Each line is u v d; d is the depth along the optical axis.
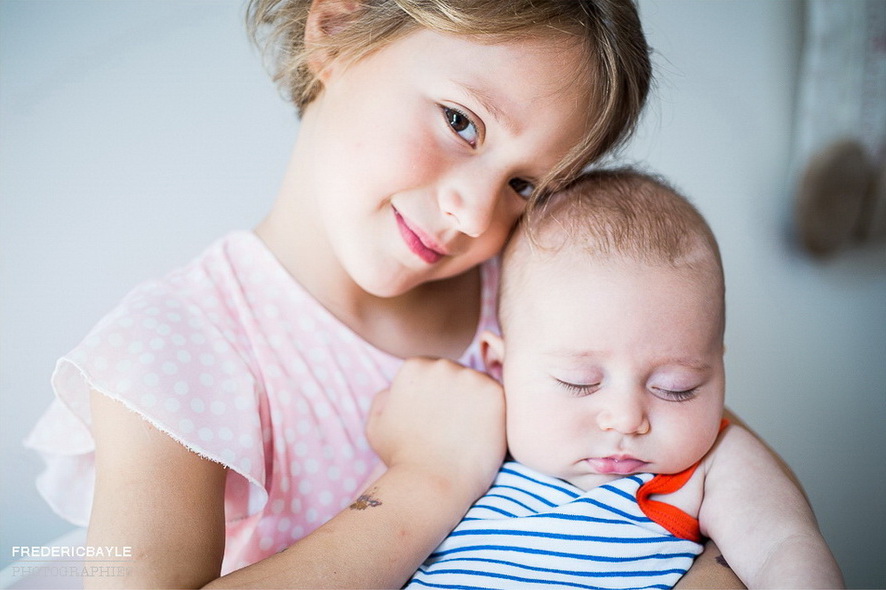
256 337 1.04
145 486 0.85
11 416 1.45
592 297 0.96
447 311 1.21
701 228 1.04
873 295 2.19
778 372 2.00
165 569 0.80
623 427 0.94
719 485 0.96
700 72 2.25
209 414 0.91
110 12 1.74
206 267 1.09
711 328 0.98
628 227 1.00
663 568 0.91
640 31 1.05
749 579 0.88
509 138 0.95
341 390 1.08
